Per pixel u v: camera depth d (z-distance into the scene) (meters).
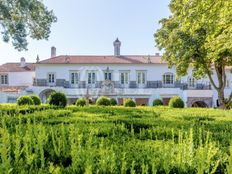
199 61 26.81
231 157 2.82
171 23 27.52
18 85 51.66
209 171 3.16
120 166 3.15
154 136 5.50
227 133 5.88
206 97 43.66
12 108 12.47
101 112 11.77
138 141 4.55
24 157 3.54
